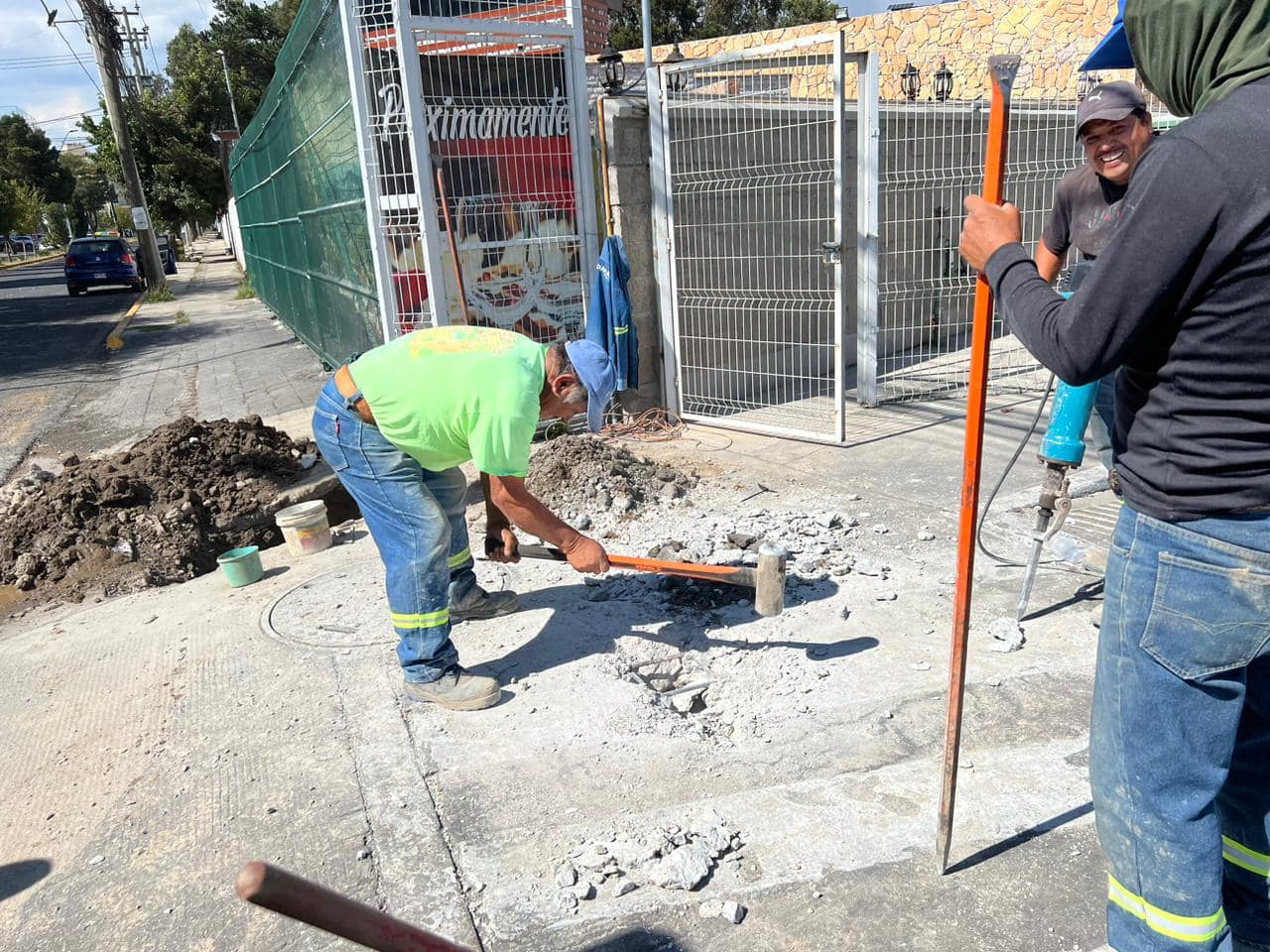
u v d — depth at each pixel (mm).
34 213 67688
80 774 3088
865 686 3244
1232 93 1319
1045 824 2502
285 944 2299
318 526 5031
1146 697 1550
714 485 5547
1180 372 1396
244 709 3375
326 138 7480
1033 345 1520
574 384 3047
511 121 6387
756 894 2322
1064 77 12734
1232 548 1396
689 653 3594
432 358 2924
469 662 3574
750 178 6625
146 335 15500
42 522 5305
